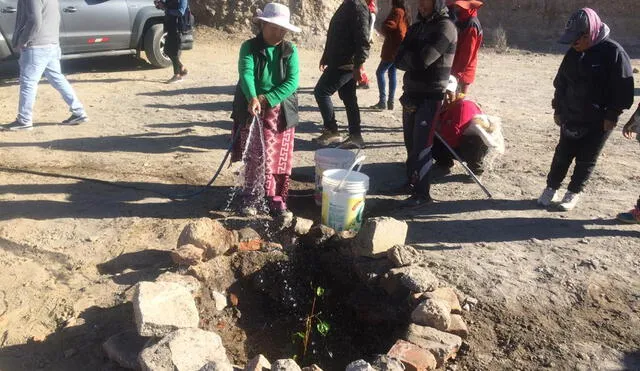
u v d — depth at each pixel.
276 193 5.47
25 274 4.35
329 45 6.97
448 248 4.91
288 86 5.03
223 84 11.14
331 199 4.92
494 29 20.45
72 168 6.51
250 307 4.32
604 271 4.61
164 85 10.90
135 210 5.47
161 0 10.79
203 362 3.21
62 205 5.52
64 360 3.51
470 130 6.34
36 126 8.00
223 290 4.27
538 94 11.39
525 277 4.50
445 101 5.66
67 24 10.72
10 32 10.05
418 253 4.43
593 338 3.85
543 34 20.56
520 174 6.74
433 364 3.45
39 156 6.84
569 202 5.69
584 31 4.98
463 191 6.18
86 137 7.62
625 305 4.21
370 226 4.42
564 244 5.04
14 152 6.93
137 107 9.25
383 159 7.21
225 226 5.12
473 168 6.50
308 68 13.73
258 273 4.45
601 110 5.24
